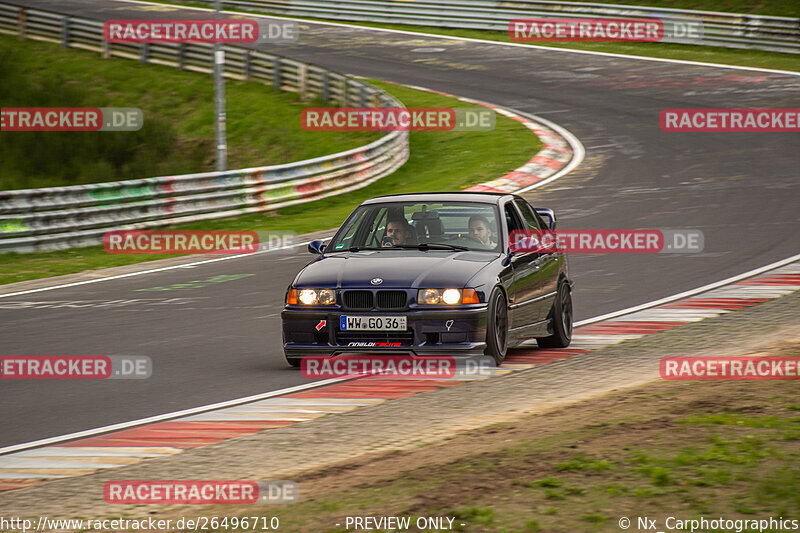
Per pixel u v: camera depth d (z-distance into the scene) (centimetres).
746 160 8888
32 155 10869
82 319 4291
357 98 11588
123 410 2797
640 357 3253
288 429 2531
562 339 3553
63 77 13988
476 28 17100
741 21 14688
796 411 2300
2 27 16262
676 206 7038
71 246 6625
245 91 13000
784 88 12225
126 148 11131
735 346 3328
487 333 3086
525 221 3581
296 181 8156
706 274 4878
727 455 1981
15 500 2027
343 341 3112
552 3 16338
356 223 3622
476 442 2259
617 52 15188
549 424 2370
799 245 5519
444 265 3145
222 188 7606
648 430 2206
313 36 17175
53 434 2564
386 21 17912
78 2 19925
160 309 4488
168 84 13500
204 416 2700
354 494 1897
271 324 4081
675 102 11862
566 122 11112
